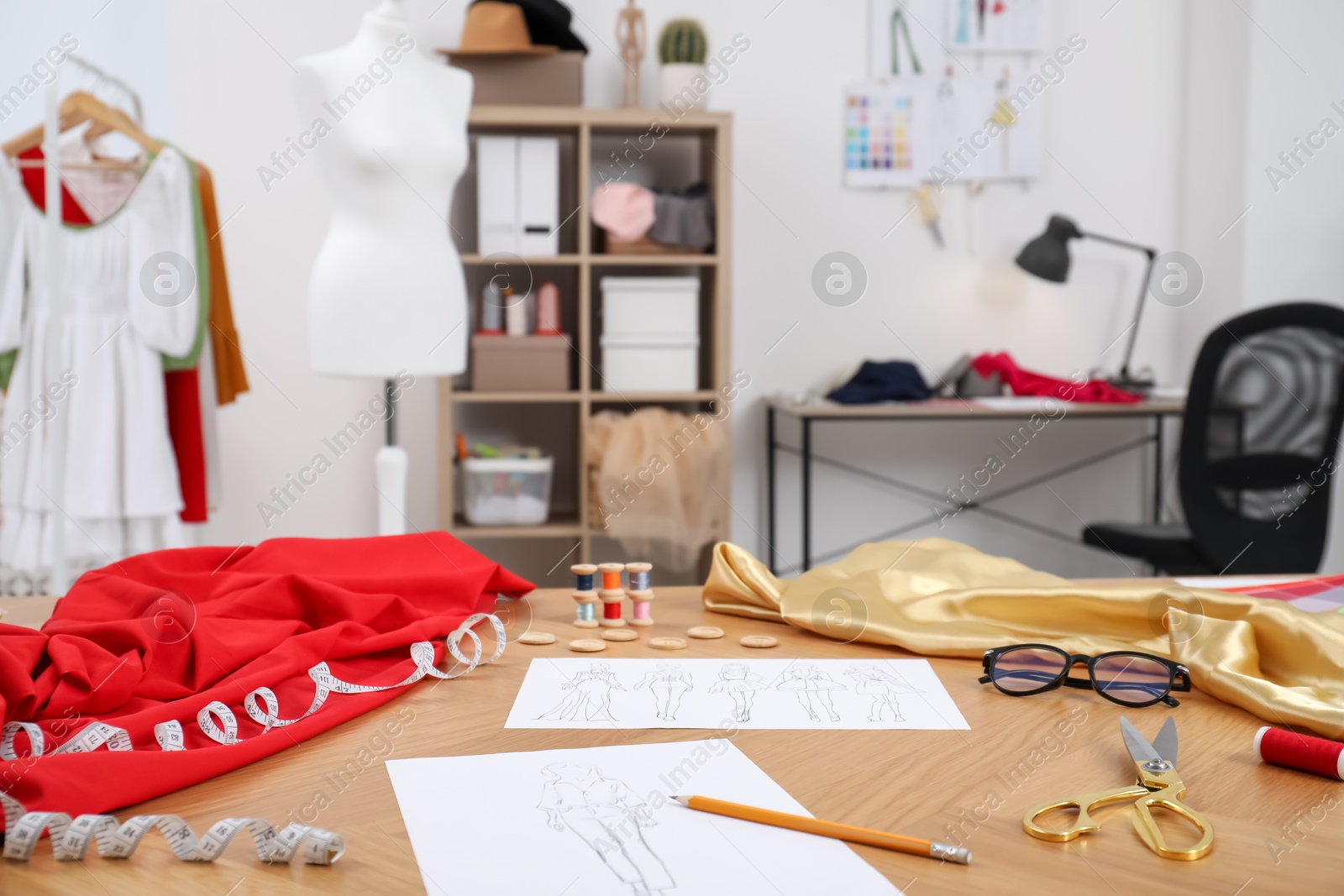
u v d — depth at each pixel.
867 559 1.00
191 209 2.22
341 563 1.03
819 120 3.25
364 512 3.12
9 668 0.66
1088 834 0.52
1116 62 3.35
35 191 2.19
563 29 2.79
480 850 0.51
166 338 2.20
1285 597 1.01
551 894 0.46
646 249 2.85
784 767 0.62
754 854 0.50
